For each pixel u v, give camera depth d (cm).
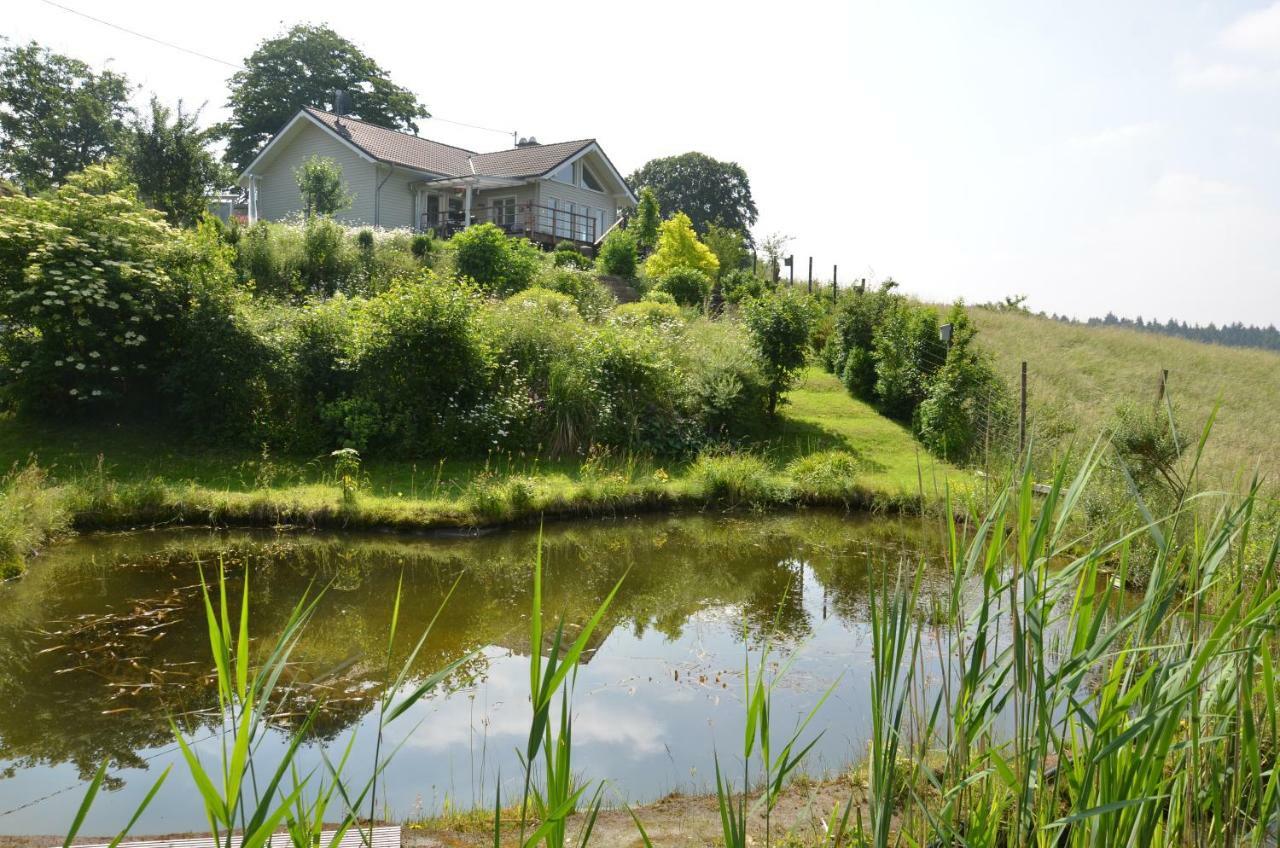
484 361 1307
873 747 212
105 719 520
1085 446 709
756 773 450
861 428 1593
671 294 2367
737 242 3362
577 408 1348
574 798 175
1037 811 224
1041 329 2506
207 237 1512
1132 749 214
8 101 3262
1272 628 210
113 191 1385
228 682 170
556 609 779
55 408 1203
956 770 243
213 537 951
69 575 812
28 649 634
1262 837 212
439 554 939
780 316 1562
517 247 2273
